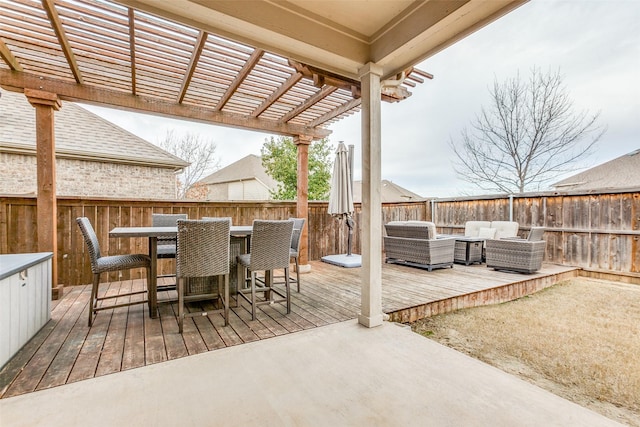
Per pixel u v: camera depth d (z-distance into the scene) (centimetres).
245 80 352
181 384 190
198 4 196
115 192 789
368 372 208
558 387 221
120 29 258
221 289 320
